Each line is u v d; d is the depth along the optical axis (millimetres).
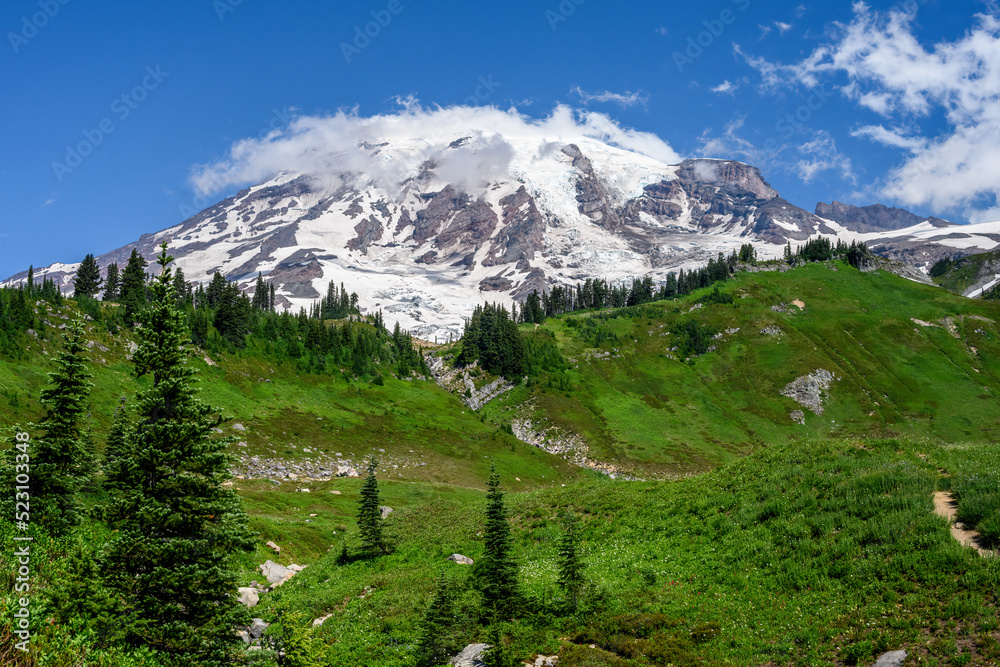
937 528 21562
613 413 181500
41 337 107625
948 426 174875
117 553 21250
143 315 23844
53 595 20172
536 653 22000
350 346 185500
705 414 186375
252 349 154500
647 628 22109
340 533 60750
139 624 20281
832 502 25734
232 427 110875
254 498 74938
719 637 20812
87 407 29656
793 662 18766
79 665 17938
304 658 23219
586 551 30938
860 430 175875
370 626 27672
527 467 137625
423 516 45531
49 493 28094
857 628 19047
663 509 32594
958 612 18016
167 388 23109
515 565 25797
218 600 22312
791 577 22781
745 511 28438
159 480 22859
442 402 175500
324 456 114000
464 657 22828
